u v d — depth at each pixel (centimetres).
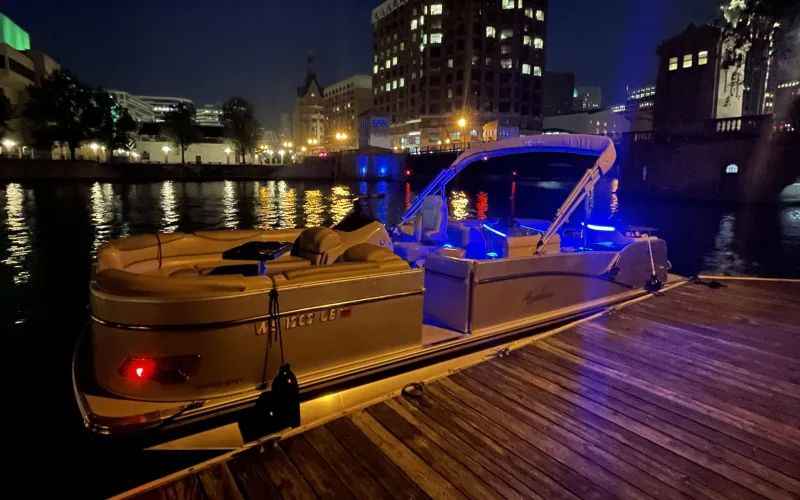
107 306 351
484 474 317
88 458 467
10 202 3625
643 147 4222
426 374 461
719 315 659
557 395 427
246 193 5203
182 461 388
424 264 563
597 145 646
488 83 9594
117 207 3522
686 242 2106
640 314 661
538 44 9919
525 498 296
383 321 441
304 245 515
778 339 571
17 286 1218
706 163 3862
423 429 369
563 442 355
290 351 390
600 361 503
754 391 441
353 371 420
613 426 379
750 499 299
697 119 5972
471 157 734
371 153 8494
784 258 1789
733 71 5862
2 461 470
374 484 306
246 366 372
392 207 3794
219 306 355
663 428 377
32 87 6550
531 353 521
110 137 7288
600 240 728
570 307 643
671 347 544
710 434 369
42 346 809
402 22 10919
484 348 524
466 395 424
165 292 345
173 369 350
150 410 342
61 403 603
